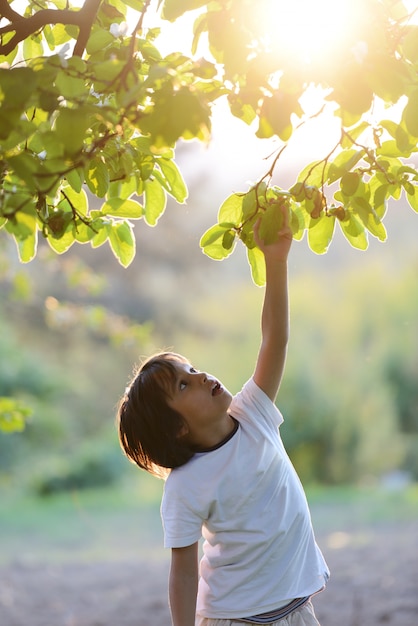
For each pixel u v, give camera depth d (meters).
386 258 25.59
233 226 2.65
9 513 17.34
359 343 23.47
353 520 14.18
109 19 2.79
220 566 2.88
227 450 2.91
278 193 2.54
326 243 2.71
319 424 21.31
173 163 2.70
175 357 3.07
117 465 21.11
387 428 21.48
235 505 2.86
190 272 26.05
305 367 22.00
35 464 21.00
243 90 2.05
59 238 2.65
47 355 23.69
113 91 2.12
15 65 2.17
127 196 2.85
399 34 2.18
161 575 10.29
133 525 15.38
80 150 2.17
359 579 9.08
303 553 2.93
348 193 2.40
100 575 10.44
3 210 2.08
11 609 8.73
